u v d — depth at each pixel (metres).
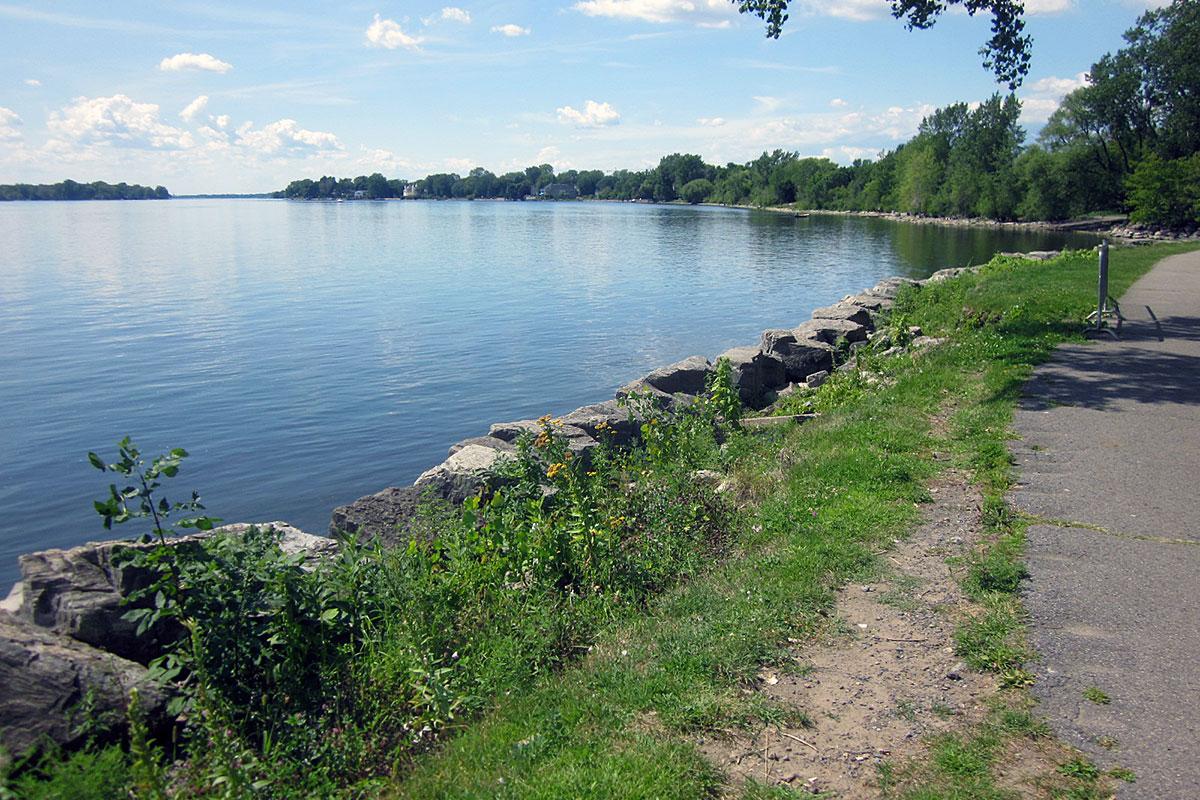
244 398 18.48
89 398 18.48
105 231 78.88
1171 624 4.75
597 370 20.98
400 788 4.00
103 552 5.34
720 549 6.67
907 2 15.48
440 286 37.44
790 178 148.88
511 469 7.34
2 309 30.14
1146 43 69.75
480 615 5.64
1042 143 81.31
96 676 4.53
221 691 4.66
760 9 14.85
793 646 4.86
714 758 3.92
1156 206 62.16
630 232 79.31
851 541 6.14
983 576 5.38
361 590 5.55
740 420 10.71
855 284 37.91
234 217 117.94
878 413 9.42
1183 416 8.61
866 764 3.82
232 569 5.07
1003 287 19.11
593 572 6.30
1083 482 6.94
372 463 14.60
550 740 4.11
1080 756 3.73
